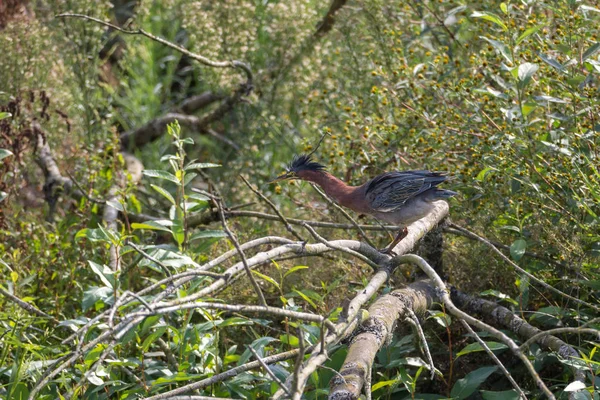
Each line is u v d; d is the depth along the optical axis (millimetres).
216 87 15625
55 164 14195
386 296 8156
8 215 12594
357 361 6742
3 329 9055
